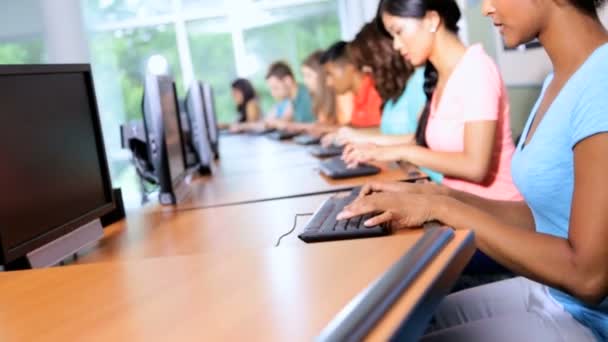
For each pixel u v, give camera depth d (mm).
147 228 1960
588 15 1277
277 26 7609
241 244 1580
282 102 7039
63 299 1062
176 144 2561
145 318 922
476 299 1538
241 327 843
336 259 1087
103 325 917
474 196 1644
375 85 3686
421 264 942
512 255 1213
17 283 1192
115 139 7031
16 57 6512
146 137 2508
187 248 1620
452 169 2293
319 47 7609
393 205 1367
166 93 2480
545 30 1305
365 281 954
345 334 724
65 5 6312
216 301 954
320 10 7547
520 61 3906
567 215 1285
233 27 7574
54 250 1532
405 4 2436
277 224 1775
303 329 810
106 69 7191
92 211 1731
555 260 1162
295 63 7664
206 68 7660
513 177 1425
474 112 2254
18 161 1445
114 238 1860
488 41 4477
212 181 2918
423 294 851
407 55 2547
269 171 3061
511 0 1294
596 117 1142
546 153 1271
